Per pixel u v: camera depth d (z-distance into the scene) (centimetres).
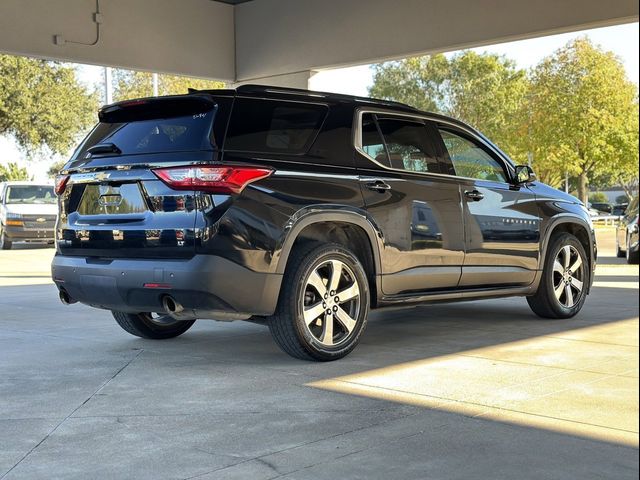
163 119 521
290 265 514
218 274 480
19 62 3080
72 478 312
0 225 2102
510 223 650
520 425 379
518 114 4222
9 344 606
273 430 374
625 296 912
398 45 1201
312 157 528
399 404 418
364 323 545
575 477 309
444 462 327
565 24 1039
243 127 503
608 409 405
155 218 498
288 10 1331
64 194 555
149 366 521
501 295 657
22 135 3145
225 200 483
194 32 1347
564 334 634
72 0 1198
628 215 1600
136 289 504
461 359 534
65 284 549
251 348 584
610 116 3969
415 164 592
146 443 355
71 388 460
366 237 552
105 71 2353
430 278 590
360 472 316
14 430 377
